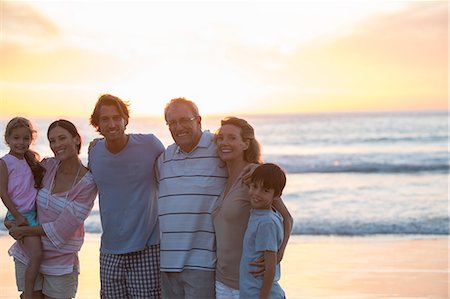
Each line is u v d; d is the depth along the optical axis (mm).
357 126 46906
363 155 29625
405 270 8883
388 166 26000
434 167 25406
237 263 4312
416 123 46969
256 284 4133
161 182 4625
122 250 4762
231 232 4305
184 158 4555
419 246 11141
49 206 4809
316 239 12219
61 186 4840
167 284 4633
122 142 4699
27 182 4840
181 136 4449
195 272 4461
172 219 4508
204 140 4562
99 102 4648
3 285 7293
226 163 4512
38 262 4805
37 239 4812
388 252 10461
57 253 4848
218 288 4402
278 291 4242
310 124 50656
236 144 4344
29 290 4793
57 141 4738
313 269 8953
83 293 7188
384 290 7652
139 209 4738
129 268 4805
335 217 15570
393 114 57312
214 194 4473
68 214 4781
